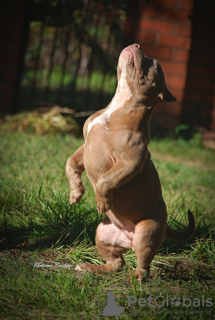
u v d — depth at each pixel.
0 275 3.27
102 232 3.60
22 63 11.56
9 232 4.29
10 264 3.52
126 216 3.44
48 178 5.89
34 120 10.20
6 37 11.20
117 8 13.09
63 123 10.45
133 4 11.63
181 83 12.10
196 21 12.75
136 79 3.20
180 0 11.75
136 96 3.22
